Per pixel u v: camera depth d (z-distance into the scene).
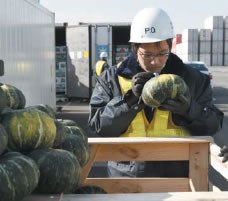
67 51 21.72
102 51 20.95
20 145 2.42
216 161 3.28
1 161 2.18
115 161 3.80
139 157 3.60
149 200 2.22
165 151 3.60
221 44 70.19
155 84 3.33
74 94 21.80
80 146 2.79
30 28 11.38
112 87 3.79
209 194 2.30
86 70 21.20
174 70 3.76
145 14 3.64
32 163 2.24
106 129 3.68
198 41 70.00
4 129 2.31
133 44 3.72
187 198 2.24
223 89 32.62
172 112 3.61
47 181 2.33
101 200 2.23
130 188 3.69
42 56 13.44
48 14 14.63
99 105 3.83
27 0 10.90
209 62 70.19
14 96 2.95
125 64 3.76
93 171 8.44
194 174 3.62
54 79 16.28
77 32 21.23
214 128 3.81
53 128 2.51
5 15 8.52
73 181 2.41
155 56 3.60
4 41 8.41
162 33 3.57
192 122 3.66
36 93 12.30
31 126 2.43
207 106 3.82
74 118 16.94
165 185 3.68
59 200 2.22
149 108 3.73
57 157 2.39
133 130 3.72
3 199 2.08
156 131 3.72
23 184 2.13
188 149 3.61
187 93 3.40
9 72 8.81
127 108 3.53
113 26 20.91
